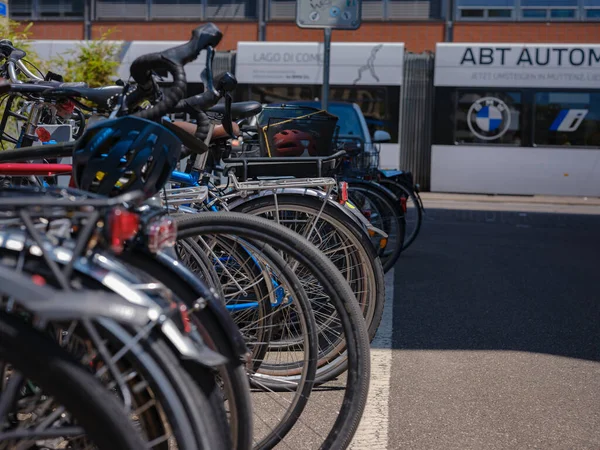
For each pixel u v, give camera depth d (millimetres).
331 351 3213
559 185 18156
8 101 4199
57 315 1576
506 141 18203
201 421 1790
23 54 4145
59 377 1623
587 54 17906
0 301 1663
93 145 2205
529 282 7172
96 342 1729
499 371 4352
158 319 1772
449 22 22172
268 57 18031
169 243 2039
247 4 22844
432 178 18484
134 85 2434
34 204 1701
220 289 3078
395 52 17953
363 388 2582
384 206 7043
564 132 18031
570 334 5238
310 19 10469
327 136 4746
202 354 1830
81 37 23062
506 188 18359
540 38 21656
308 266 2598
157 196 2533
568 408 3754
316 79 17969
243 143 5359
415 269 7828
